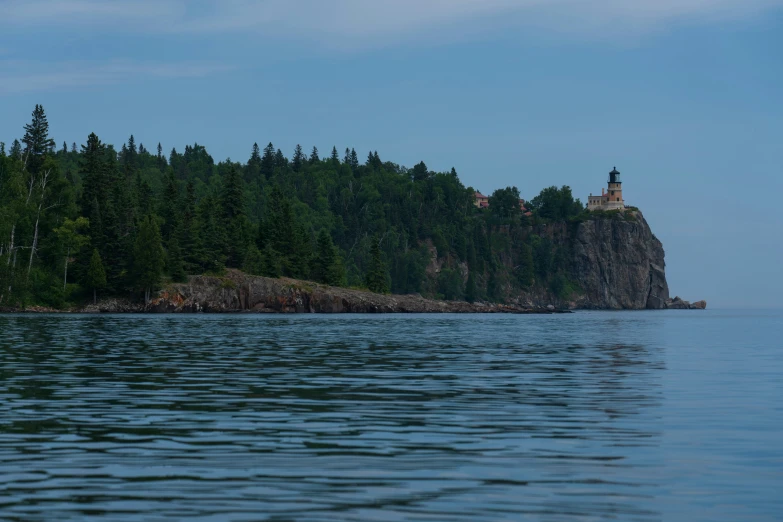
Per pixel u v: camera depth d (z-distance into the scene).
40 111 179.12
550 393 31.95
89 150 184.75
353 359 49.19
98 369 40.75
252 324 109.50
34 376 37.09
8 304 152.88
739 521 14.05
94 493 15.60
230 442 20.88
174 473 17.31
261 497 15.36
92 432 22.31
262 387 33.50
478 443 20.91
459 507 14.76
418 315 189.88
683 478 17.11
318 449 20.00
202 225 191.88
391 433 22.36
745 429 23.36
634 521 14.00
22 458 18.78
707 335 96.56
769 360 51.91
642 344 72.44
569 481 16.80
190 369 41.28
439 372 40.88
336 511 14.45
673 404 28.81
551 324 136.38
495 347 63.59
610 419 25.08
